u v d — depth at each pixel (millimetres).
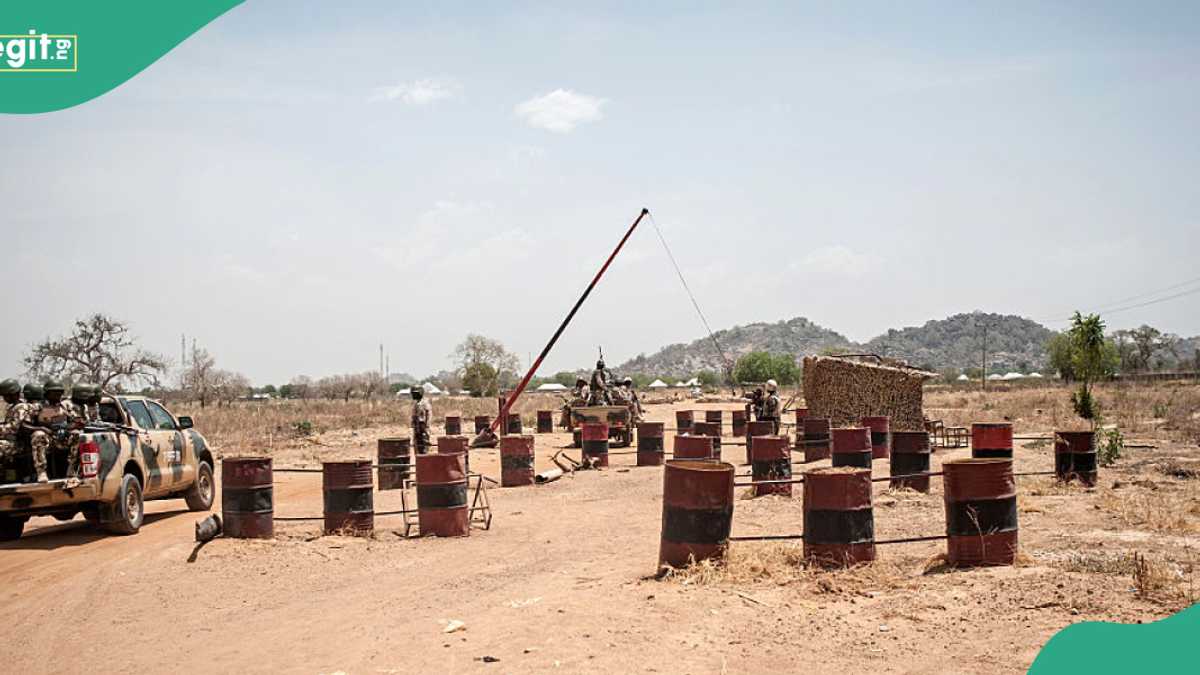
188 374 78938
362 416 56375
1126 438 31125
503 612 9664
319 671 8258
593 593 10203
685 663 7945
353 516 15133
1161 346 114125
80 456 15109
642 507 18047
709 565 10523
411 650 8617
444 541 14688
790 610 9289
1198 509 14891
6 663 9273
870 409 31375
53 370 56594
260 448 35156
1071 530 13438
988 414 49094
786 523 14969
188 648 9414
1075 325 39969
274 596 11461
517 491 21312
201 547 14047
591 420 32125
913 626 8727
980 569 10633
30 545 15414
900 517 15047
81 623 10578
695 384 119375
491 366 91938
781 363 127125
